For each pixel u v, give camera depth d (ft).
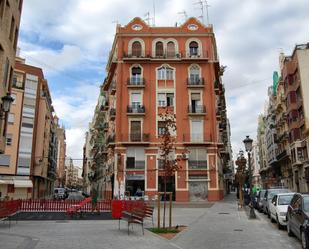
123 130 143.13
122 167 138.62
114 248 33.55
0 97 60.08
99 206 84.38
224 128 209.46
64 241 37.65
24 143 155.43
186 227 51.29
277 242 37.58
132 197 130.31
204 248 34.12
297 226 36.22
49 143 213.05
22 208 85.05
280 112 214.07
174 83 148.05
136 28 153.58
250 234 43.88
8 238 39.47
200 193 135.54
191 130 142.82
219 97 177.68
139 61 149.38
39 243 36.04
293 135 167.02
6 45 61.41
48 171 208.54
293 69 170.19
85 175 418.92
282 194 56.34
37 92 163.12
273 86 247.29
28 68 161.89
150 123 143.54
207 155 139.13
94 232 46.03
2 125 67.00
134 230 48.08
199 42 152.15
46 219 66.13
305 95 155.84
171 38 152.76
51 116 224.33
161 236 42.29
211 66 149.59
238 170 110.83
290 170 187.11
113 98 159.43
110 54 172.45
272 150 254.27
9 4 62.44
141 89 146.72
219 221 60.23
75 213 75.31
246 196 108.58
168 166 50.57
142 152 140.46
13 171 150.10
